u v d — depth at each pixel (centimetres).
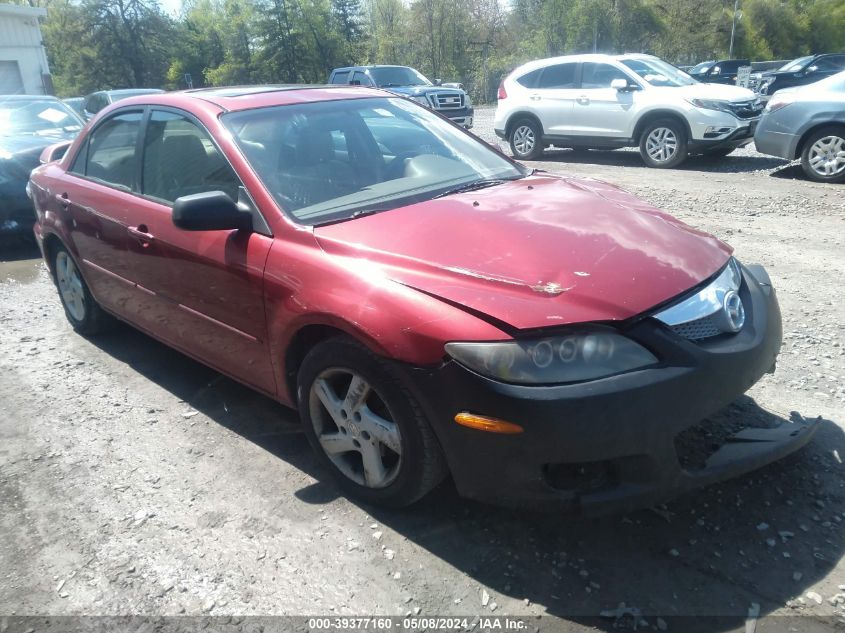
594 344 232
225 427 369
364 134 377
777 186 922
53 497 314
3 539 288
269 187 322
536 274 253
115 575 264
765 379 379
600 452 230
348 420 286
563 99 1210
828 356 407
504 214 302
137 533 287
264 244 309
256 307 312
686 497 287
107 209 412
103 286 442
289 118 365
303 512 294
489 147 414
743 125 1072
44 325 536
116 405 398
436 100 1716
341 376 289
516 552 263
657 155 1127
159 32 5144
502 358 231
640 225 298
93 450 351
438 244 276
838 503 279
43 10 2355
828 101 912
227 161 337
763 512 276
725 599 235
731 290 272
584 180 384
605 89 1167
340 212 316
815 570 245
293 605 245
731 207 804
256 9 5153
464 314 242
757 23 6512
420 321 246
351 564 262
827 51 6919
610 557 257
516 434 230
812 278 545
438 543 271
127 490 316
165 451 347
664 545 261
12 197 736
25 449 355
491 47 5428
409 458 263
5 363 463
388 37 5581
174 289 366
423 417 255
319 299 277
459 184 355
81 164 468
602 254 267
